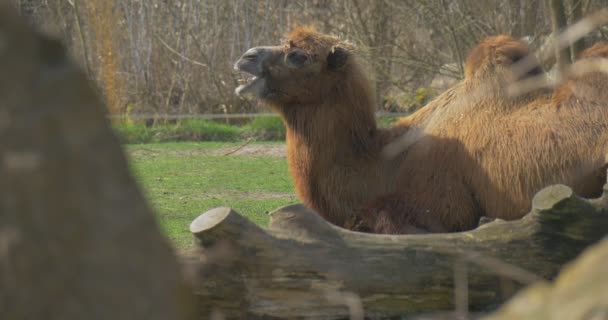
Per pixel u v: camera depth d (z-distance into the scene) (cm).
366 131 2720
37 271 716
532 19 6750
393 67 7781
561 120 2444
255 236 1870
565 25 3916
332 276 1900
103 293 738
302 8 7788
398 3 7344
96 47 7119
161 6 7869
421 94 7431
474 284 1967
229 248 1861
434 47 7362
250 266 1873
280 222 1945
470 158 2530
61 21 7062
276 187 4694
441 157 2575
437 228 2536
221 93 7850
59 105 726
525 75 2573
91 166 735
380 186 2652
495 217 2505
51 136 718
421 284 1950
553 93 2555
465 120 2584
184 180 4950
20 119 711
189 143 6775
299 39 2741
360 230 2630
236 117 7612
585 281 834
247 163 5675
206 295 1884
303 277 1897
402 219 2547
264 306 1898
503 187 2467
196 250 1895
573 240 1992
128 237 750
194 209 3962
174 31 7900
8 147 707
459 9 6712
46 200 712
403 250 1953
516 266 1986
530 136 2453
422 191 2569
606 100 2427
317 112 2708
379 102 7550
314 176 2716
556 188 1992
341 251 1927
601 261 841
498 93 2566
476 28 6788
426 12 6925
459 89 2688
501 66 2583
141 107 7862
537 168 2422
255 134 7044
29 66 724
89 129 739
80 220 726
